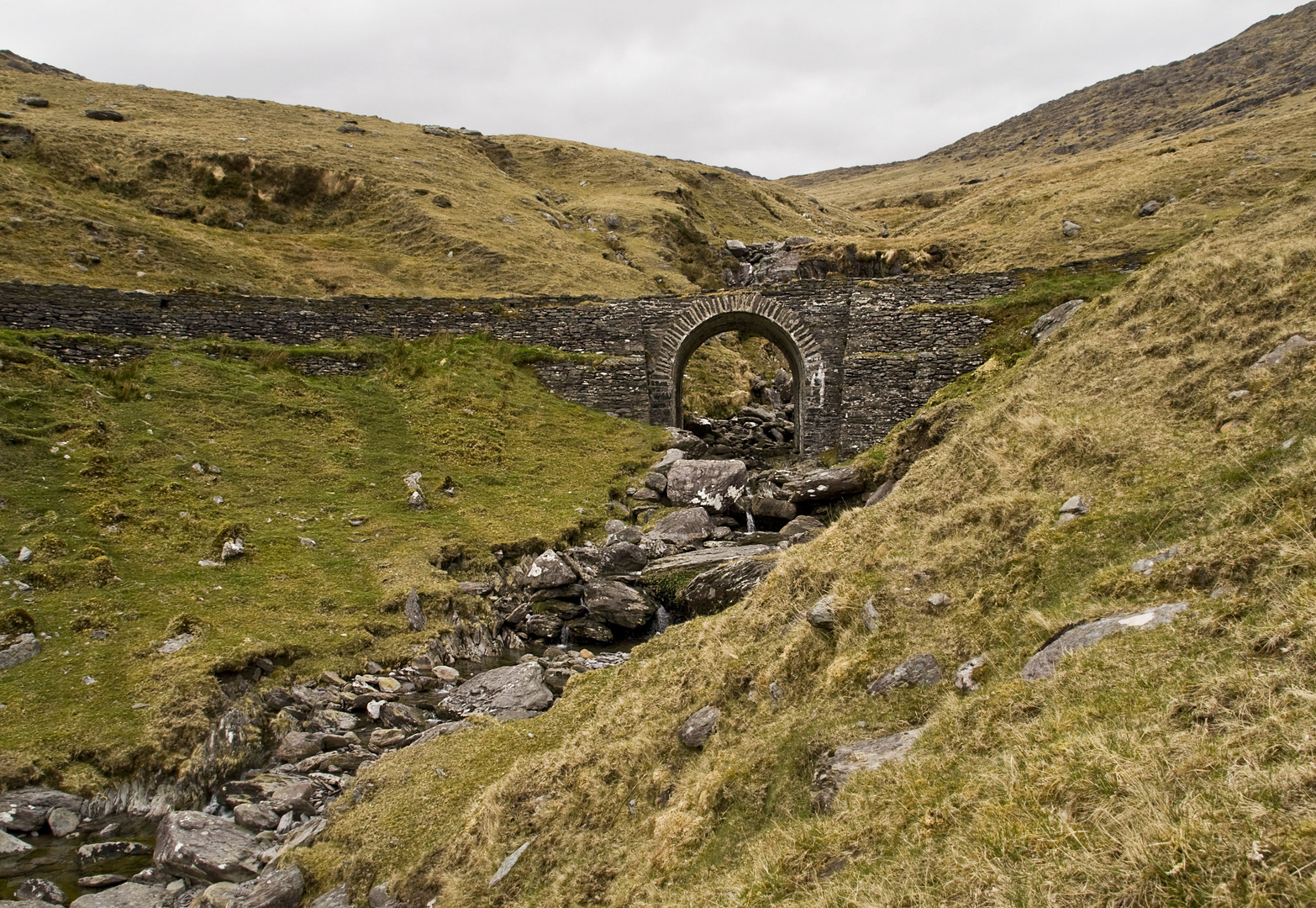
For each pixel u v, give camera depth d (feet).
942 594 31.07
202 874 34.53
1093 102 476.95
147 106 201.05
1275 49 414.21
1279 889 13.09
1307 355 31.83
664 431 97.55
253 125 201.26
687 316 103.40
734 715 31.63
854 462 81.92
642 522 79.77
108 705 44.68
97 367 83.05
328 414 86.28
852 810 22.35
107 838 37.99
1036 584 28.43
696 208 229.86
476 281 147.54
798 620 35.19
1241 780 15.58
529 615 64.28
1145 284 52.75
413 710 49.34
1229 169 148.46
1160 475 30.48
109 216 137.49
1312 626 18.40
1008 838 17.57
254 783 41.70
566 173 241.14
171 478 69.21
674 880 25.09
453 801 35.37
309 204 173.17
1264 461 27.40
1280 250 41.70
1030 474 36.11
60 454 66.90
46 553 55.57
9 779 39.19
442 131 236.63
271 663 51.24
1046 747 19.85
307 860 34.32
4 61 269.64
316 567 62.64
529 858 29.99
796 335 100.37
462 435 88.48
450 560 67.67
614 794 31.14
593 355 102.94
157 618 52.65
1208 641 20.58
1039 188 179.63
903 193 363.97
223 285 128.57
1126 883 14.84
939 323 95.66
